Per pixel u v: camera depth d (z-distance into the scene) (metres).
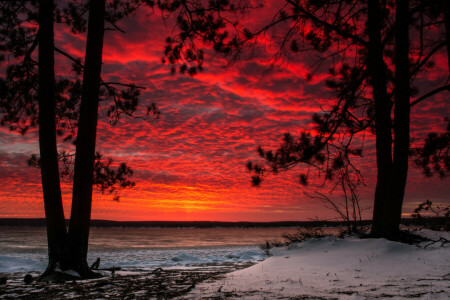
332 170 10.17
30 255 16.17
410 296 3.64
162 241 33.75
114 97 12.58
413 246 7.30
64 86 13.70
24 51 12.98
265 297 3.98
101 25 8.94
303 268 6.74
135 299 4.37
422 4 8.84
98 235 50.19
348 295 3.90
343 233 10.44
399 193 8.88
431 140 9.84
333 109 10.44
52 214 8.05
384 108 9.61
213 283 5.51
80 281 6.89
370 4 9.91
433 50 9.07
